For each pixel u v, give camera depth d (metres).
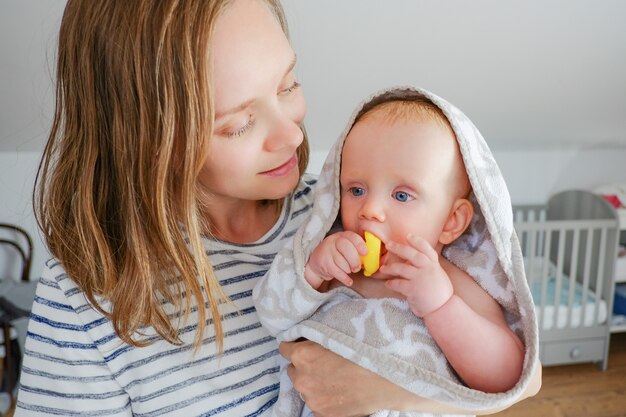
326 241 0.82
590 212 3.43
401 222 0.80
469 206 0.83
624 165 3.83
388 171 0.80
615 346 3.69
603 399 3.12
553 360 3.35
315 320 0.84
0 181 3.02
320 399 0.81
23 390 0.88
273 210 1.00
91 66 0.79
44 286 0.87
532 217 3.77
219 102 0.75
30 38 2.01
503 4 2.08
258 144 0.79
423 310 0.76
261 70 0.75
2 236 3.14
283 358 0.92
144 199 0.80
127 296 0.82
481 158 0.81
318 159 3.35
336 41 2.22
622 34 2.29
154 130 0.76
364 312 0.81
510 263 0.81
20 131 2.67
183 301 0.88
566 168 3.78
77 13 0.79
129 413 0.89
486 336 0.74
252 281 0.93
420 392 0.76
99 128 0.82
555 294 3.26
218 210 0.93
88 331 0.85
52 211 0.86
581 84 2.68
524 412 3.01
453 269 0.85
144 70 0.75
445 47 2.32
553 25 2.21
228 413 0.89
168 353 0.87
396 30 2.19
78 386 0.86
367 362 0.78
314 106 2.72
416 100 0.85
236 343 0.90
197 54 0.72
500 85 2.66
